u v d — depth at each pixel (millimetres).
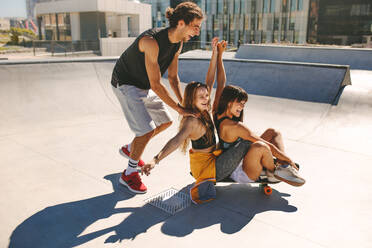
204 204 2510
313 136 4336
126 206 2482
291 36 41750
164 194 2682
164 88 2494
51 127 4645
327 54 12656
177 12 2379
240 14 44156
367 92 5953
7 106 5090
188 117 2336
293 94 6340
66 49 26641
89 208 2445
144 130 2672
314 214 2355
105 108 5707
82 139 4145
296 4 40344
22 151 3680
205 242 2008
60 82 6102
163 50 2518
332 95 6004
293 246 1970
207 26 46625
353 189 2766
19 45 30453
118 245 1979
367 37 37375
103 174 3080
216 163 2482
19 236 2076
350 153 3672
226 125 2436
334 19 38625
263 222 2244
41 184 2848
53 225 2205
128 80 2699
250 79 7188
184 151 2586
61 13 30781
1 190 2725
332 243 2000
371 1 36000
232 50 24719
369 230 2145
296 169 2492
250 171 2498
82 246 1968
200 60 8438
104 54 26859
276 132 2615
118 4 29531
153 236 2076
